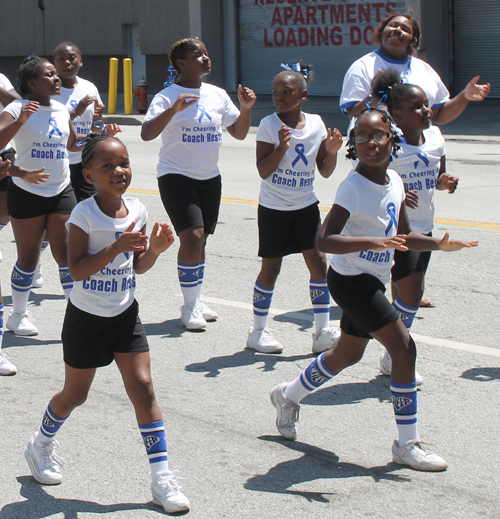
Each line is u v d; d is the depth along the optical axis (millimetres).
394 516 3625
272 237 5793
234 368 5582
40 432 4016
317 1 26594
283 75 5691
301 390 4383
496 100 24594
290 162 5711
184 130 6371
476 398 4980
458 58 24969
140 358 3803
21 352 5930
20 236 6168
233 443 4418
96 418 4754
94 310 3746
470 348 5875
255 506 3734
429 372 5426
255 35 28281
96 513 3697
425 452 4090
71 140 6484
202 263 6668
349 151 4324
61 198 6180
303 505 3736
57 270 8336
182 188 6395
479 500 3768
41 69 6000
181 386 5254
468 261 8297
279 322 6602
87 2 29750
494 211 10664
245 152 16859
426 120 5090
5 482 4000
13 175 5516
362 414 4801
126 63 24750
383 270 4191
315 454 4277
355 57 26188
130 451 4324
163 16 28266
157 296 7352
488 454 4242
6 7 31672
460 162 14938
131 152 16875
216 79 28688
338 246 3959
